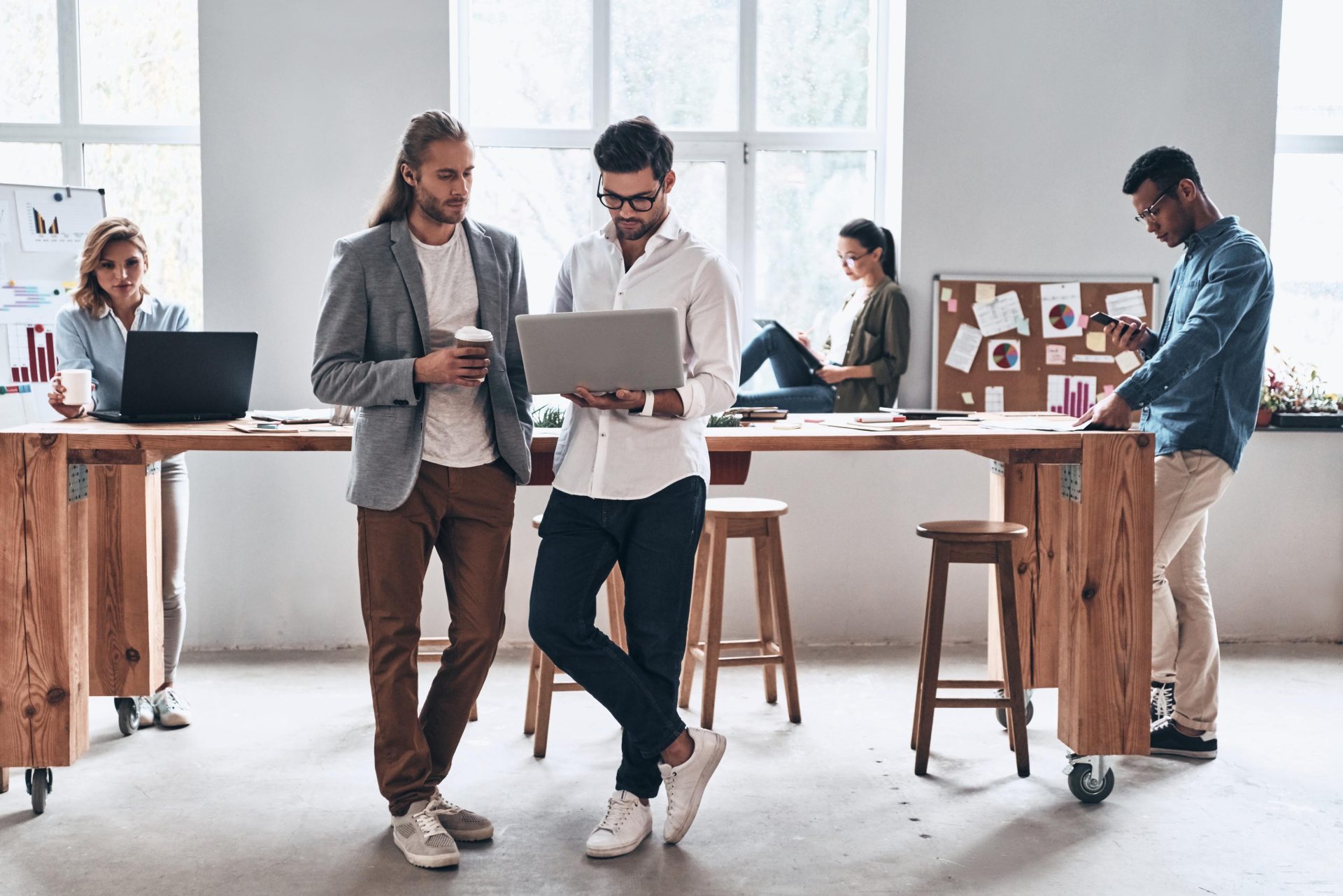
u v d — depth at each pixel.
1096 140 4.39
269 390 4.25
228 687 3.80
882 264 4.43
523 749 3.19
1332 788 2.91
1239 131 4.41
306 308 4.23
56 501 2.62
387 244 2.40
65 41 4.38
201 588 4.28
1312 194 4.76
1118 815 2.72
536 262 4.57
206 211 4.19
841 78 4.62
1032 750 3.19
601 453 2.36
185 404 2.90
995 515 3.46
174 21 4.42
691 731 2.52
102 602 3.19
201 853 2.47
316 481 4.26
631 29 4.54
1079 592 2.76
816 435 2.73
